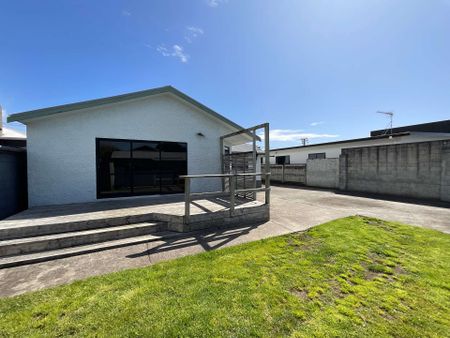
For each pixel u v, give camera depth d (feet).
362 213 20.65
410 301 7.32
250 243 12.87
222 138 28.04
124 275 9.04
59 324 6.23
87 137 20.86
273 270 9.45
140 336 5.76
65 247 12.10
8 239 11.95
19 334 5.88
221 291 7.83
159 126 24.68
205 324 6.20
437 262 10.19
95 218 14.42
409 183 29.68
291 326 6.16
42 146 19.15
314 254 11.17
